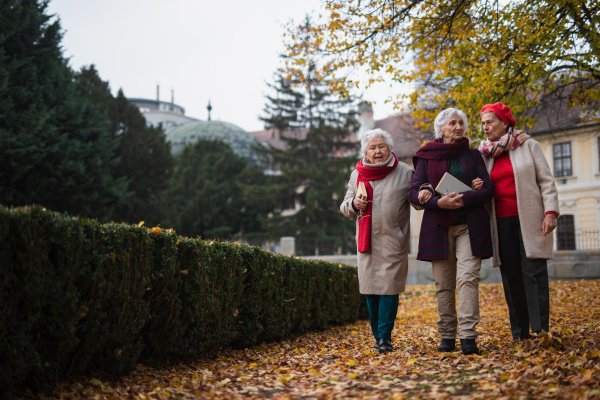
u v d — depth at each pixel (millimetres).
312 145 43719
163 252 4012
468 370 3719
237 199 51188
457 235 4617
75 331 3141
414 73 9875
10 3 23016
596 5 7660
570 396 2707
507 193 4668
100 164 24844
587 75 9727
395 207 5117
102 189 25016
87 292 3264
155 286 3939
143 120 37406
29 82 22953
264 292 5797
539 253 4469
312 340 6668
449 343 4664
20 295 2756
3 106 21375
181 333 4254
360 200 5078
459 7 8508
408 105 11211
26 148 21359
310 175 42125
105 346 3482
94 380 3303
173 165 38125
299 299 6824
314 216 42156
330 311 8125
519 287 4750
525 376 3203
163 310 4059
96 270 3281
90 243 3256
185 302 4281
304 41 9641
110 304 3447
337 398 3107
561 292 12820
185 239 4355
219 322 4820
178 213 49000
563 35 8312
